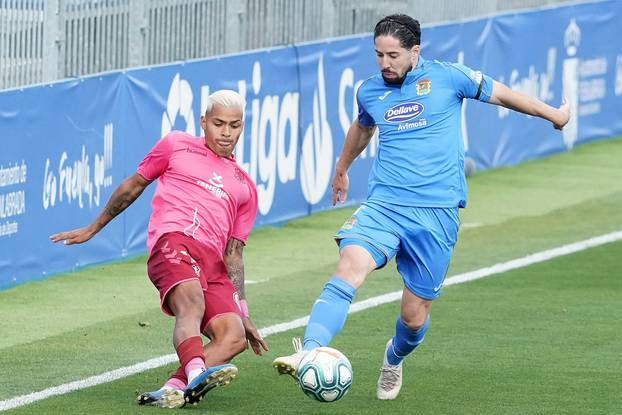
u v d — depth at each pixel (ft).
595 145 214.28
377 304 116.67
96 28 133.69
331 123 163.43
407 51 82.17
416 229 82.07
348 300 80.38
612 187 182.91
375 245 81.35
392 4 177.47
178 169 83.87
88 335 104.94
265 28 157.89
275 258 138.31
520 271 131.44
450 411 83.41
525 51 197.36
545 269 132.57
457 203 83.35
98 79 129.39
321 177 162.61
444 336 104.58
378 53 82.53
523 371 93.86
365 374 93.09
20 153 120.37
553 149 206.59
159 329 107.55
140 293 121.19
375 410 83.56
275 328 107.65
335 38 163.22
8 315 111.24
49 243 125.59
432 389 88.94
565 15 206.08
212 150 84.48
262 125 151.02
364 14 173.99
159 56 142.82
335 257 139.64
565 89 207.72
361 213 82.94
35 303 115.96
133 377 91.71
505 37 192.65
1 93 117.29
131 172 135.85
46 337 103.96
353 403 85.20
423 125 82.74
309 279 128.57
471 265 134.21
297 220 157.79
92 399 85.20
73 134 126.93
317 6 165.89
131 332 106.32
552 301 118.01
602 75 216.95
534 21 198.70
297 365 76.59
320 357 76.18
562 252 141.08
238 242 85.10
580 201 172.65
